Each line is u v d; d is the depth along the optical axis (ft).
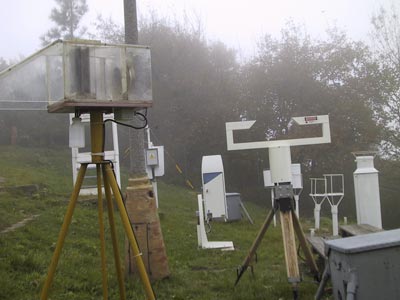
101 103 12.92
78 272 20.38
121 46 13.35
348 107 71.56
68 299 17.33
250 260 19.30
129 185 21.16
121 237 28.81
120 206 13.05
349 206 72.18
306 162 73.51
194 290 19.39
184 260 25.30
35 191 39.06
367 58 76.18
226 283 19.98
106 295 14.56
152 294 12.71
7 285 17.52
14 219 29.12
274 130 76.43
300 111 74.13
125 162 70.18
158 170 38.01
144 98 13.53
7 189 37.58
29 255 21.08
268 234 34.83
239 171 79.36
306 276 20.77
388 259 12.19
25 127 72.90
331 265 13.88
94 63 13.03
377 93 74.79
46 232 26.78
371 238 13.37
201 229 29.25
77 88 12.75
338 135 71.26
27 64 13.78
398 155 73.82
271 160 18.02
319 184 71.20
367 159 25.57
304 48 76.38
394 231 14.21
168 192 59.77
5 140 71.05
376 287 12.13
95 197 38.24
